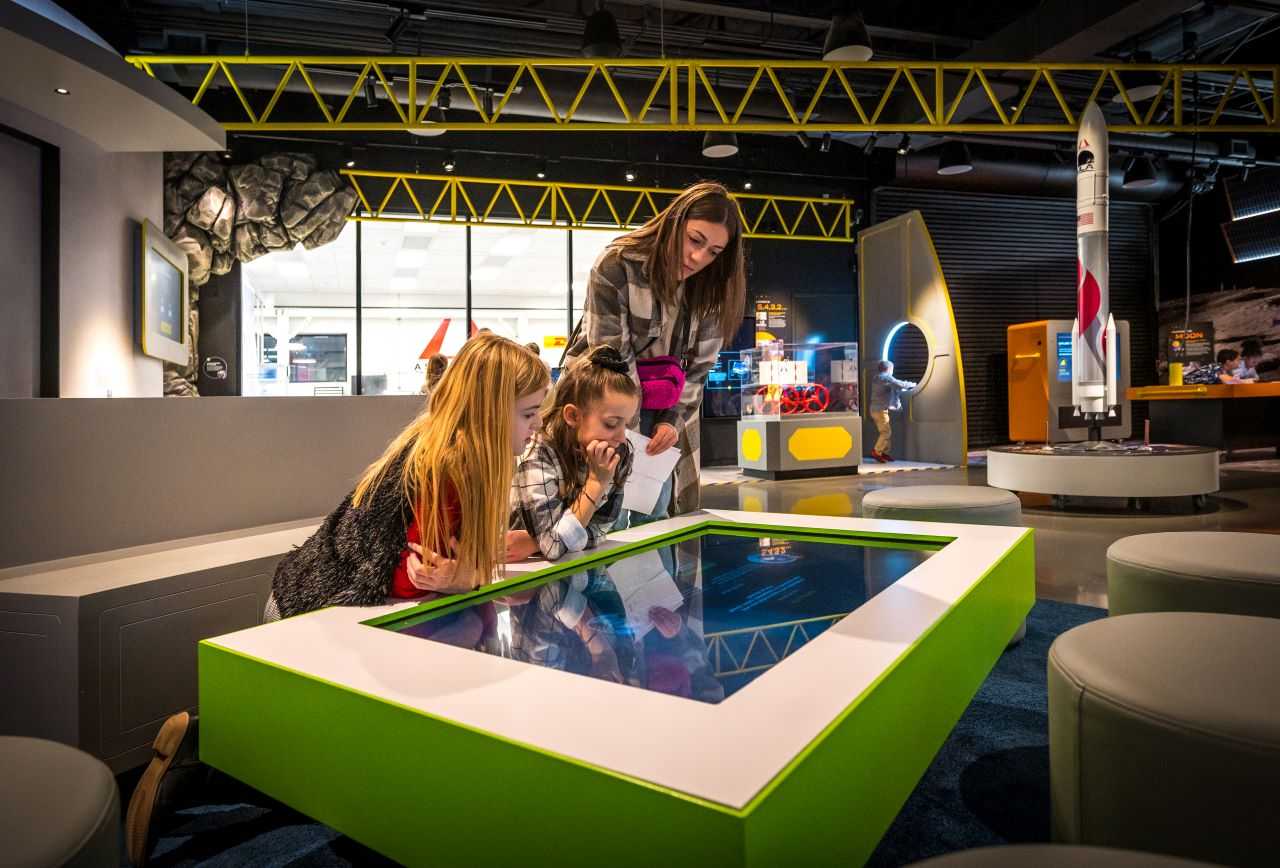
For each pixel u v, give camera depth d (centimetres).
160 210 758
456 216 970
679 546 185
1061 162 1067
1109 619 129
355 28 727
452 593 135
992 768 170
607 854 68
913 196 1143
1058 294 1207
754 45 804
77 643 161
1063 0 686
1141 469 544
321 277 1066
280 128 641
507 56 780
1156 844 96
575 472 180
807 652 96
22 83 464
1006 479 604
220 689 106
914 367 1116
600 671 95
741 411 937
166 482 225
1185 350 1060
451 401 132
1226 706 93
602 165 1033
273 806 156
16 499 192
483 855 77
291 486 262
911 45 851
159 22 698
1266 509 548
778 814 64
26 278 523
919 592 125
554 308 1105
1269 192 1138
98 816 80
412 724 82
